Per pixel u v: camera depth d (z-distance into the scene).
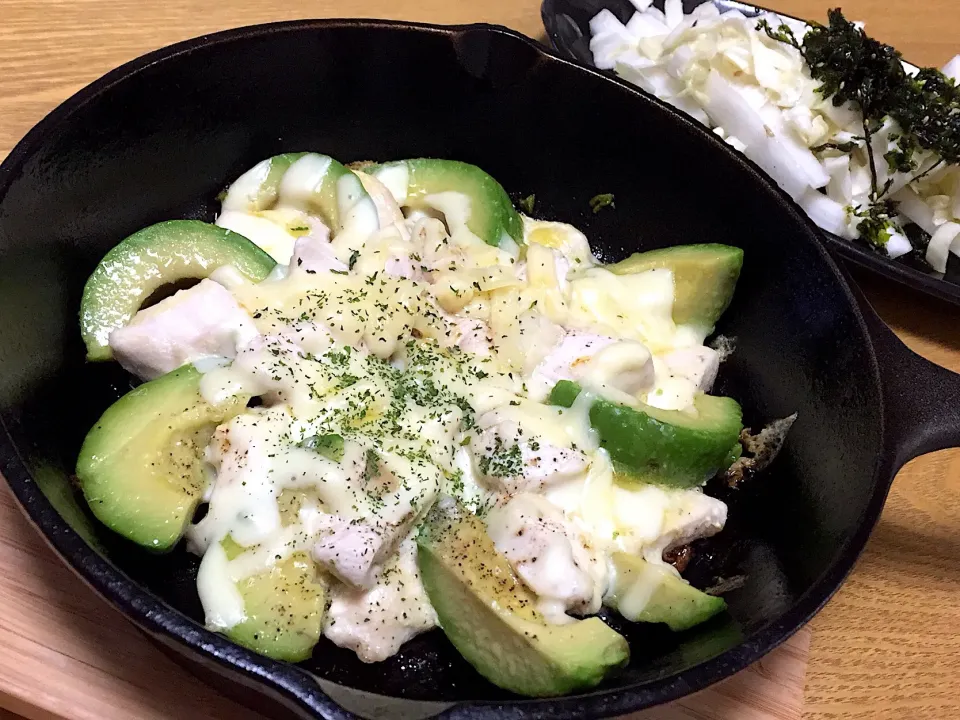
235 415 0.26
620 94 0.32
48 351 0.25
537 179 0.35
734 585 0.26
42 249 0.25
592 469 0.27
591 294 0.31
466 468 0.27
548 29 0.41
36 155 0.25
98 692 0.23
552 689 0.22
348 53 0.31
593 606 0.25
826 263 0.28
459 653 0.24
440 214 0.34
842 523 0.23
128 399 0.25
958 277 0.38
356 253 0.31
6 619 0.24
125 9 0.39
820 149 0.39
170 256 0.29
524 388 0.28
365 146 0.35
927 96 0.37
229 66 0.30
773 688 0.26
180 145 0.30
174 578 0.24
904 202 0.39
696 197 0.32
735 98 0.39
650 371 0.29
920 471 0.31
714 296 0.32
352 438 0.25
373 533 0.24
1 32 0.37
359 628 0.24
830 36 0.38
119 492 0.24
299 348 0.27
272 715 0.23
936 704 0.27
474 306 0.30
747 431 0.30
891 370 0.25
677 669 0.22
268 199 0.32
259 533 0.24
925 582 0.29
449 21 0.42
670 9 0.44
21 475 0.19
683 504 0.27
